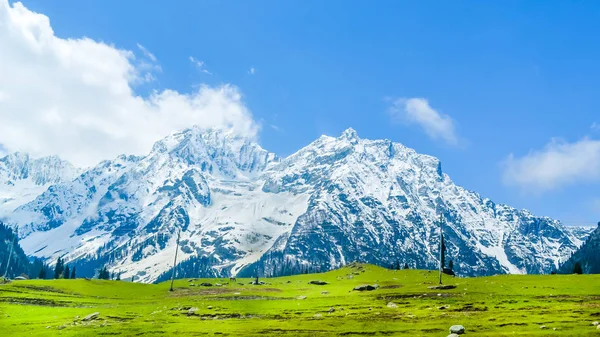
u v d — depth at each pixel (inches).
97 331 2970.0
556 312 3058.6
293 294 5723.4
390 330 2743.6
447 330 2640.3
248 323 3238.2
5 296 5024.6
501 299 3919.8
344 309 3890.3
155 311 4037.9
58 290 6003.9
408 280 7047.2
